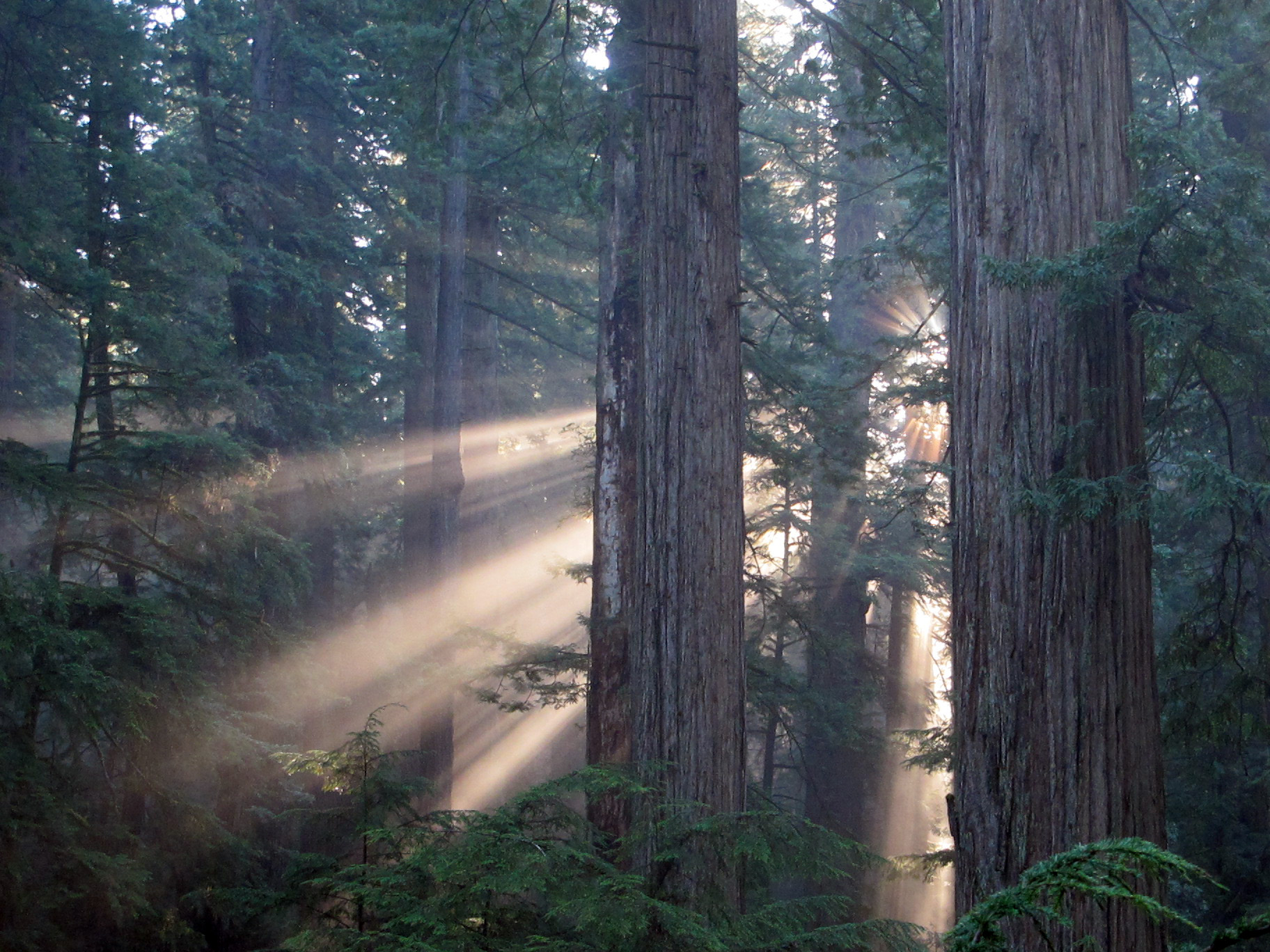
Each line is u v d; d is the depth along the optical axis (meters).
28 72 13.16
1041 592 5.64
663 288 8.80
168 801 10.51
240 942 10.20
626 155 11.15
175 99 18.72
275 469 15.74
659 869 5.74
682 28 9.12
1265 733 8.50
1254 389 5.98
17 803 8.91
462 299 19.27
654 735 8.28
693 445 8.53
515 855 4.60
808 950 4.66
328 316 20.42
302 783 15.55
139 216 11.83
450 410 18.97
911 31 11.17
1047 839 5.48
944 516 14.28
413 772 16.81
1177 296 5.75
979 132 6.19
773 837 5.35
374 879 4.84
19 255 10.73
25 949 8.56
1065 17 6.02
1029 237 5.93
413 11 10.88
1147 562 5.83
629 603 10.94
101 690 9.30
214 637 12.16
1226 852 10.60
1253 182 5.24
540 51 11.18
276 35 19.20
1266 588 10.76
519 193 19.69
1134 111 6.26
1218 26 8.62
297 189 19.50
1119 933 5.15
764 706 14.89
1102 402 5.70
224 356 17.52
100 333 11.48
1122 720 5.53
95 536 11.68
